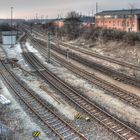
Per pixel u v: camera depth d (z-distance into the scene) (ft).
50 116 54.03
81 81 83.66
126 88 75.72
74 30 221.66
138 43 128.06
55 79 85.97
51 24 377.91
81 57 130.00
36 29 349.00
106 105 61.16
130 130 46.68
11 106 60.13
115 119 51.11
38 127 48.88
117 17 239.50
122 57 122.11
